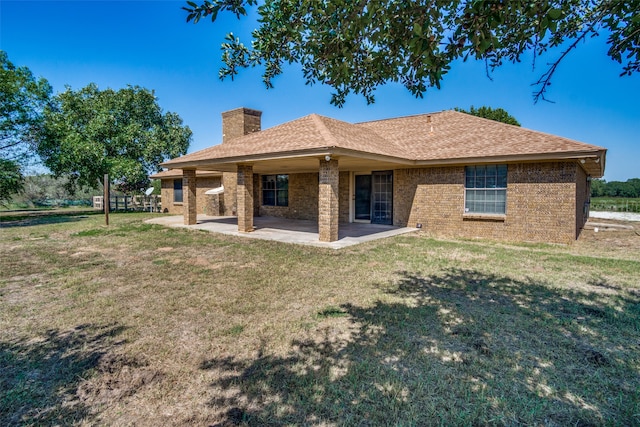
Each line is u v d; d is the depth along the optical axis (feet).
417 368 10.55
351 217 50.03
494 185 37.17
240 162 38.99
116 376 10.28
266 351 11.73
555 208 33.63
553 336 12.78
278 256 27.37
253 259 26.43
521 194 35.29
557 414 8.45
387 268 23.38
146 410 8.70
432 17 9.11
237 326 13.80
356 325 13.84
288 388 9.56
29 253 29.22
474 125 44.32
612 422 8.14
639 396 9.15
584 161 32.60
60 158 73.05
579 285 19.30
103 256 27.96
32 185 144.66
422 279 20.62
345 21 9.21
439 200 40.78
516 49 12.88
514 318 14.48
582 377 10.06
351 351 11.66
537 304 16.21
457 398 9.07
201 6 8.50
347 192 50.06
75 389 9.62
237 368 10.66
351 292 18.15
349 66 11.18
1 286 19.52
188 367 10.76
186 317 14.87
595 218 66.18
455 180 39.42
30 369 10.68
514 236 35.78
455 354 11.43
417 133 47.75
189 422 8.23
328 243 32.55
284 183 58.54
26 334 13.24
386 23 9.63
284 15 10.00
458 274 21.76
